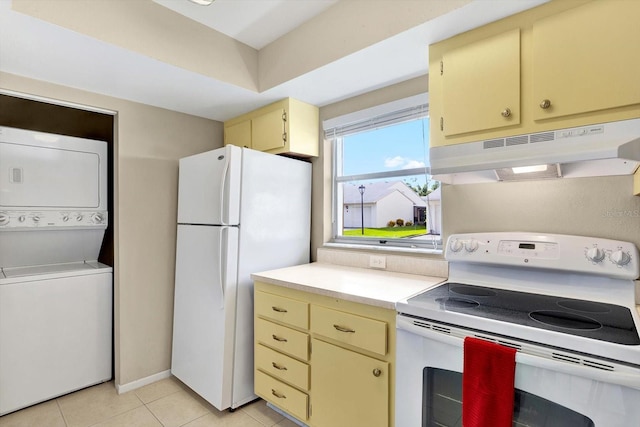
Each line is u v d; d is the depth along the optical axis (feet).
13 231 7.37
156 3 5.71
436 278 6.24
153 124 8.12
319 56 6.12
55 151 7.75
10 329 6.75
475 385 3.67
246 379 7.00
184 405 7.10
